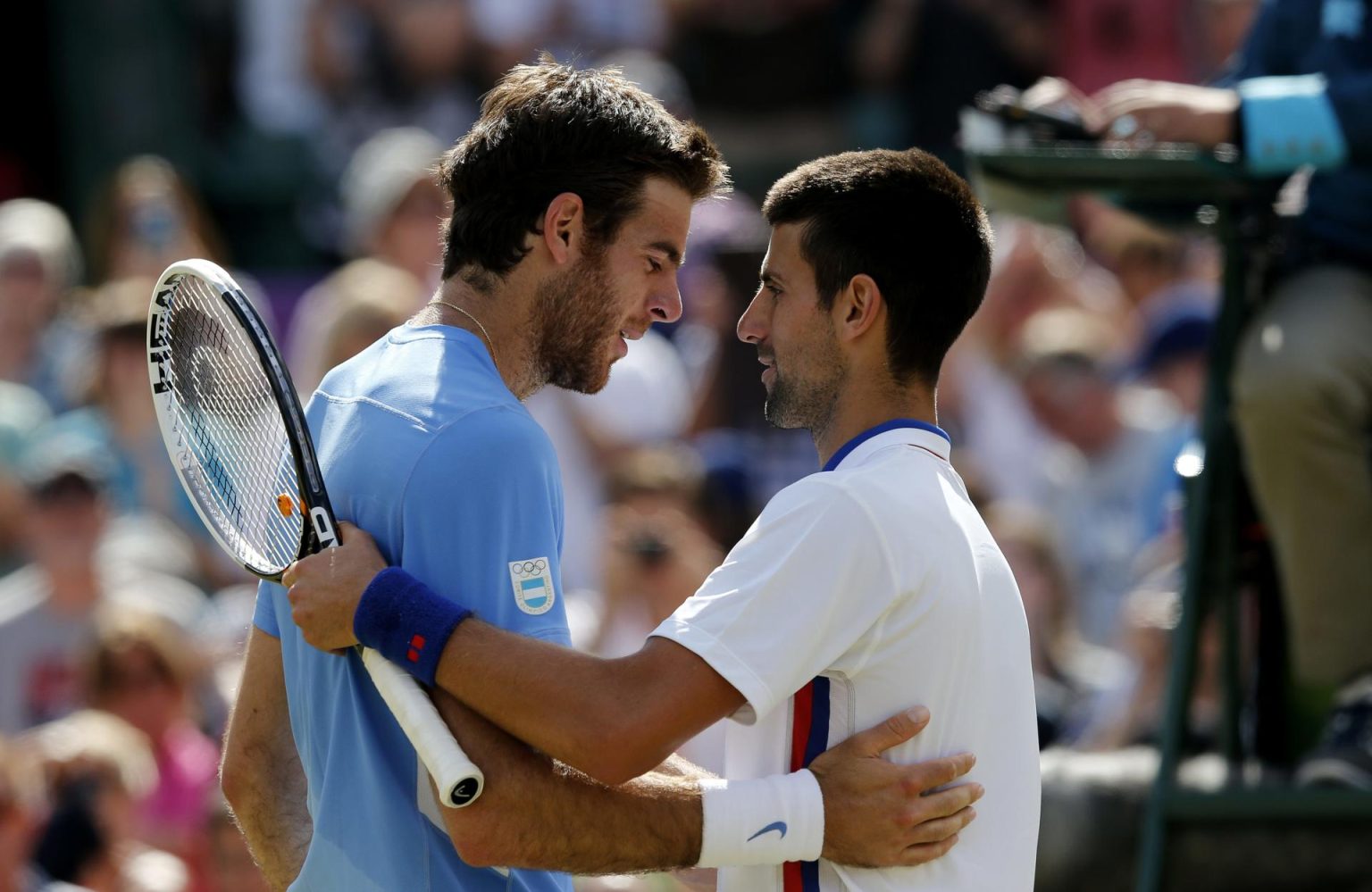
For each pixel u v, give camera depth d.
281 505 9.66
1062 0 28.83
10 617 20.14
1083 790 13.64
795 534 8.98
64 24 31.92
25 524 22.28
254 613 10.30
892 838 8.89
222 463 10.13
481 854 8.85
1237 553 13.62
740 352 21.91
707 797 8.97
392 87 30.72
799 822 8.90
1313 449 12.67
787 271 9.59
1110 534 22.89
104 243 27.00
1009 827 9.30
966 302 9.55
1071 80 28.77
